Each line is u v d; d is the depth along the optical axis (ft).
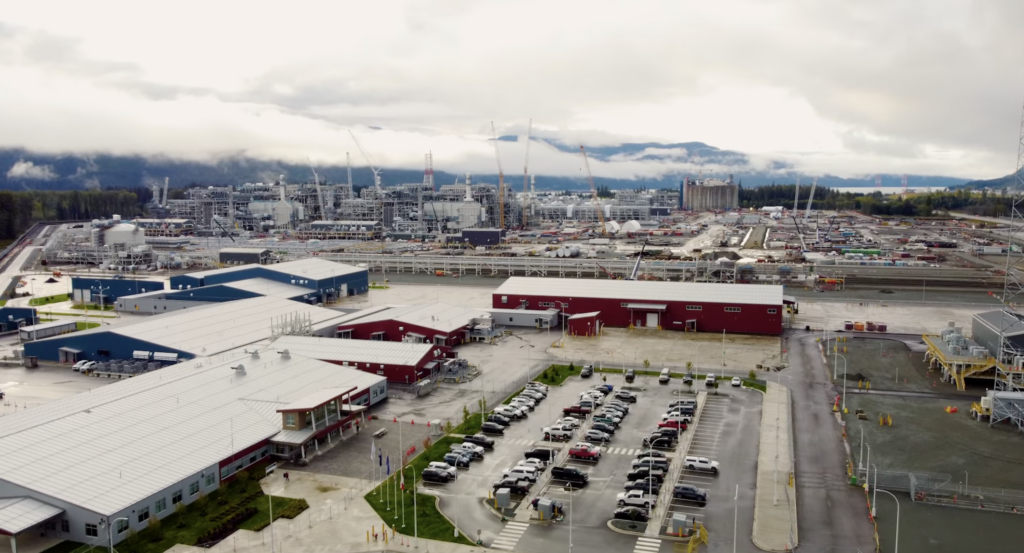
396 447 247.29
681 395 307.37
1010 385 288.10
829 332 435.53
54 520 185.68
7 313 458.91
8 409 290.15
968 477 222.48
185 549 179.93
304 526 191.01
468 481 219.82
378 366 324.80
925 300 548.72
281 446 235.61
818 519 194.29
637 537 185.26
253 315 428.15
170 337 368.68
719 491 211.82
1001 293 572.10
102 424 229.45
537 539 184.24
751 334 431.43
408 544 181.57
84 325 464.24
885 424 270.87
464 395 308.40
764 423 271.28
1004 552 176.86
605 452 243.19
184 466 209.36
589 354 382.63
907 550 177.88
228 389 268.21
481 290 614.75
